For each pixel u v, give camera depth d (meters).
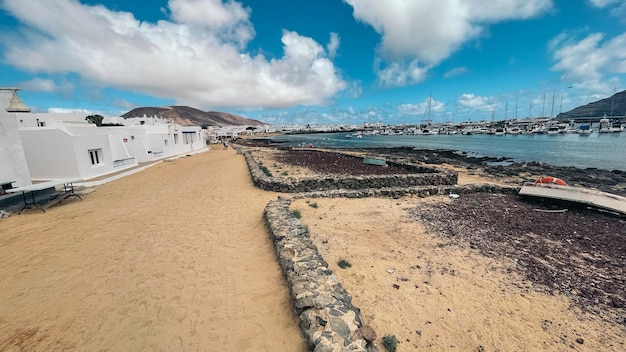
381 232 10.03
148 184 19.14
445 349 4.88
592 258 8.24
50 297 6.18
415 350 4.82
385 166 27.73
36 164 18.58
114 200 14.77
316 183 16.75
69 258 8.03
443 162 36.38
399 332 5.19
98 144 21.23
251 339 4.94
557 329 5.40
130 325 5.28
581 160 39.22
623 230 10.42
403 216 11.82
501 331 5.32
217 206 13.33
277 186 16.34
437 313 5.76
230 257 8.01
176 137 41.84
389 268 7.51
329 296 5.40
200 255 8.15
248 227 10.41
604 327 5.48
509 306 6.04
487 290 6.59
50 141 18.34
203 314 5.58
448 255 8.34
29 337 5.00
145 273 7.15
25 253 8.38
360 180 17.38
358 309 5.47
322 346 4.20
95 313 5.63
